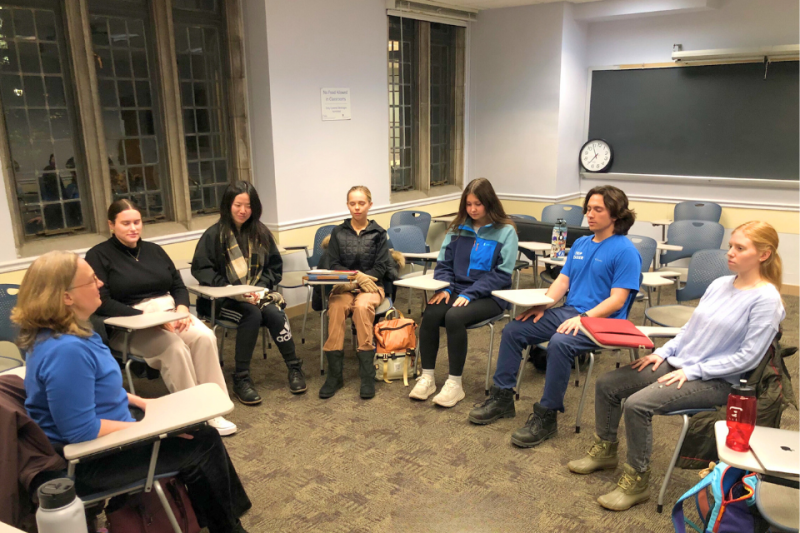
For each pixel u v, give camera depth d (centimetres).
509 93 612
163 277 308
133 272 296
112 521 180
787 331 431
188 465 180
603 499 228
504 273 318
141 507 181
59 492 131
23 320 156
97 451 153
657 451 269
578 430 286
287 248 430
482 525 218
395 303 512
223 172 459
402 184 598
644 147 596
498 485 244
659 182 595
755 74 523
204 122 441
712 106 550
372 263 357
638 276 272
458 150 640
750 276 215
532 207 623
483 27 614
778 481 151
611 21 591
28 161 356
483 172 649
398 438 283
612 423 246
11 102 344
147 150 412
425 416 305
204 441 185
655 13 546
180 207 427
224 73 445
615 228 281
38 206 364
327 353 330
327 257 360
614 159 616
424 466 258
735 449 154
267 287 348
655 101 580
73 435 155
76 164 379
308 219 471
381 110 522
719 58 533
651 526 216
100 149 379
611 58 599
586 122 628
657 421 299
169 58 404
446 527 217
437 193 621
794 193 524
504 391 297
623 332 245
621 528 215
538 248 411
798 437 158
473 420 294
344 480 248
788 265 537
